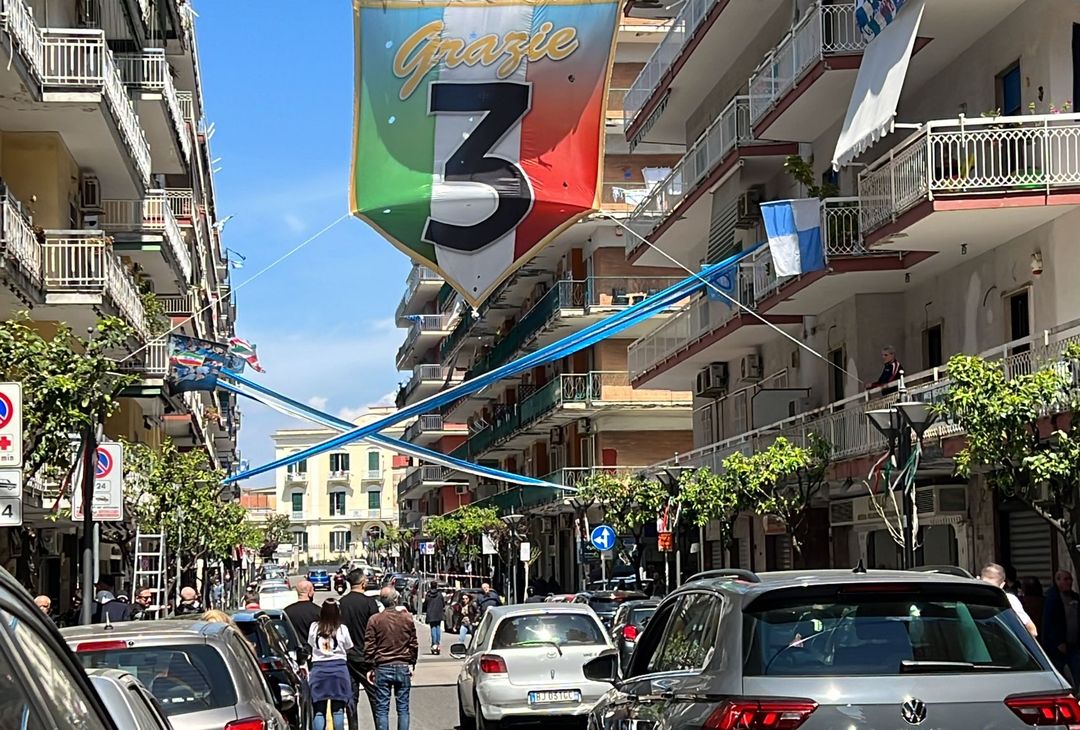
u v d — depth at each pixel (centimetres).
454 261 1750
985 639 689
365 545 15712
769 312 3141
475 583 7862
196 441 5712
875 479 2367
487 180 1738
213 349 3139
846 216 2639
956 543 2602
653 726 751
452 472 9231
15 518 1337
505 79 1733
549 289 6044
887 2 2325
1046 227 2258
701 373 4172
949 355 2634
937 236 2358
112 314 2745
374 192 1739
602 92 1734
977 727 645
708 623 744
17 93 2561
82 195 3167
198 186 5959
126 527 3269
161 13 4216
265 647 1484
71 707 357
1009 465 1648
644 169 5678
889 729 641
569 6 1695
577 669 1869
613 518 4153
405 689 1681
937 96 2594
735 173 3438
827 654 672
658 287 5625
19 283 2359
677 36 3875
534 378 6706
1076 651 1579
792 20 3148
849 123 2380
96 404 1700
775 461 2683
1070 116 2098
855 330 2886
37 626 346
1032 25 2244
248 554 9381
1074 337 1908
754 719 648
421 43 1700
